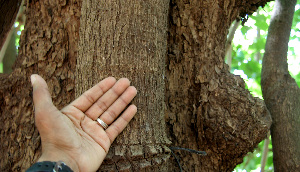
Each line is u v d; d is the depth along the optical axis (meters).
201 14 1.86
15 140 1.78
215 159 1.79
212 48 1.86
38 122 1.08
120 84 1.21
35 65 1.84
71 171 1.02
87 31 1.28
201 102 1.74
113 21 1.24
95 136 1.20
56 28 1.86
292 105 2.08
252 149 1.79
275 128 2.06
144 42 1.25
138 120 1.22
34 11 1.93
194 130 1.79
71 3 1.86
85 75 1.26
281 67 2.23
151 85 1.27
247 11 2.15
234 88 1.75
